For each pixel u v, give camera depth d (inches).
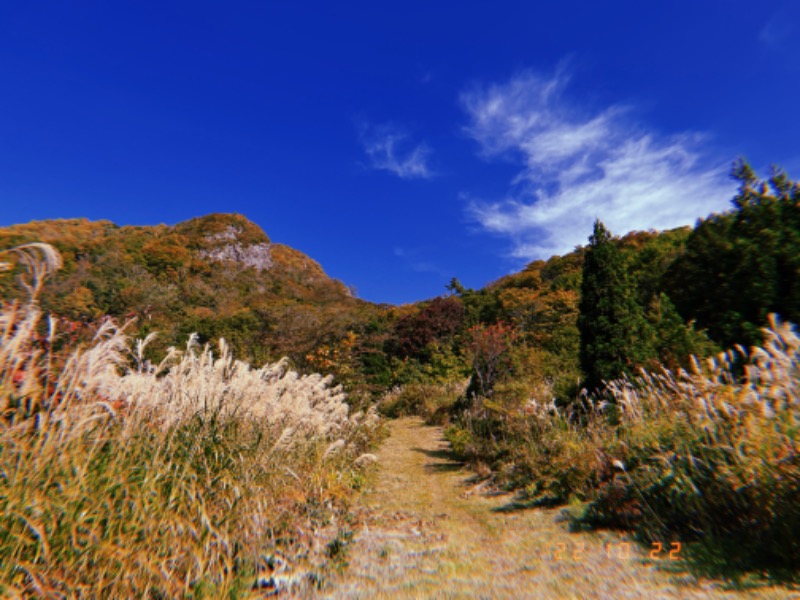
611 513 158.2
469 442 348.2
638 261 976.9
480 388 567.5
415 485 278.8
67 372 95.5
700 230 301.7
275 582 104.3
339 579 113.1
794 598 83.7
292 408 208.7
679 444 145.8
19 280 92.3
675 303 317.4
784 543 105.3
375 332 1135.6
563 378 390.9
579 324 341.4
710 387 147.9
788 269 249.0
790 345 127.4
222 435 137.3
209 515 104.7
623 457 185.9
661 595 91.1
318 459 210.2
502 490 248.7
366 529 164.9
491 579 110.2
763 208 274.7
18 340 87.6
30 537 77.5
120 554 82.0
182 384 145.0
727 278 273.0
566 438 240.1
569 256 1833.2
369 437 401.4
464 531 167.6
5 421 85.7
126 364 121.7
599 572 109.3
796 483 109.0
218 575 97.0
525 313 1170.6
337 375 611.8
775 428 120.5
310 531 138.2
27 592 74.0
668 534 134.2
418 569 120.3
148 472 99.3
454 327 1327.5
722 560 108.0
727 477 123.8
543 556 128.1
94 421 99.2
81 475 85.7
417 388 807.7
